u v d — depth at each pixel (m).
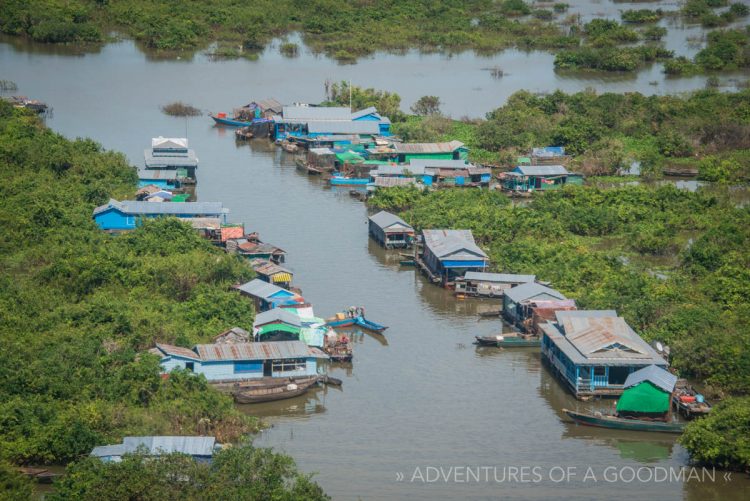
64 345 151.88
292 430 144.75
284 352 155.25
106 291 177.00
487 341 171.75
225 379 153.25
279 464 120.81
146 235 199.38
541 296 178.00
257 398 150.88
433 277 196.50
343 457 137.25
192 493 115.06
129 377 144.38
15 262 188.62
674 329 166.38
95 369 147.50
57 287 177.75
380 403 153.38
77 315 164.25
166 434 134.38
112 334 159.25
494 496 129.00
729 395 153.00
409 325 180.50
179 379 145.12
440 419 148.88
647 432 146.00
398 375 162.50
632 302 174.50
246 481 118.56
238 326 166.12
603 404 153.75
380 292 193.25
